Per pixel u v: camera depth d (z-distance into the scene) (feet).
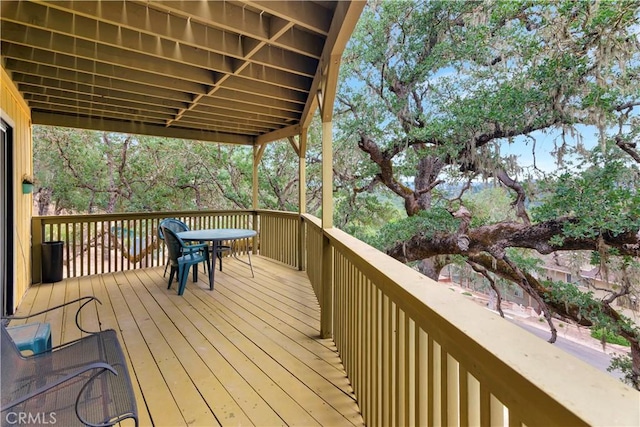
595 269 15.20
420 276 4.18
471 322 2.62
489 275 19.66
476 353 2.30
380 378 4.92
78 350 5.78
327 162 9.04
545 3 15.90
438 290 3.55
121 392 4.65
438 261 22.29
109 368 4.33
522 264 17.48
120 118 16.28
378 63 25.29
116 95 12.51
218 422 5.60
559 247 15.84
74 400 4.44
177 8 6.88
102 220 16.21
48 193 28.37
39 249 14.38
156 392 6.43
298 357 7.91
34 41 8.26
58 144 27.96
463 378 2.63
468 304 3.08
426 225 21.33
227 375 7.08
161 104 13.52
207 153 33.09
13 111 11.08
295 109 14.75
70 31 7.74
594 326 13.98
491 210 20.03
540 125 16.61
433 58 21.74
